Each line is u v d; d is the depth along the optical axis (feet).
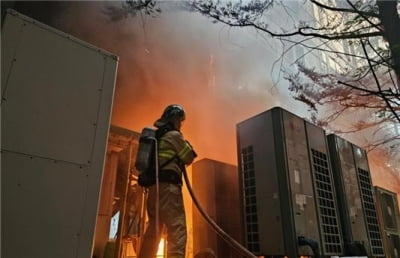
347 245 14.12
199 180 17.33
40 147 5.93
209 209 16.05
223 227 15.78
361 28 10.11
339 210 15.24
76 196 6.15
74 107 6.64
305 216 12.43
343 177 16.05
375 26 9.12
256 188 13.66
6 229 5.17
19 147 5.67
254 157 14.20
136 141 15.28
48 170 5.92
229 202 16.84
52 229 5.66
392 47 8.47
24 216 5.41
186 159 8.89
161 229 8.55
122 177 15.11
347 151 17.58
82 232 6.03
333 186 15.07
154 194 8.43
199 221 16.20
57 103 6.40
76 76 6.88
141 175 8.72
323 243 12.69
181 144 8.87
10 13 6.18
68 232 5.84
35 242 5.41
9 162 5.49
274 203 12.59
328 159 15.58
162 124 9.56
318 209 13.28
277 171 12.86
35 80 6.19
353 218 15.33
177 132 9.05
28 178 5.63
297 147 13.76
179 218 8.17
